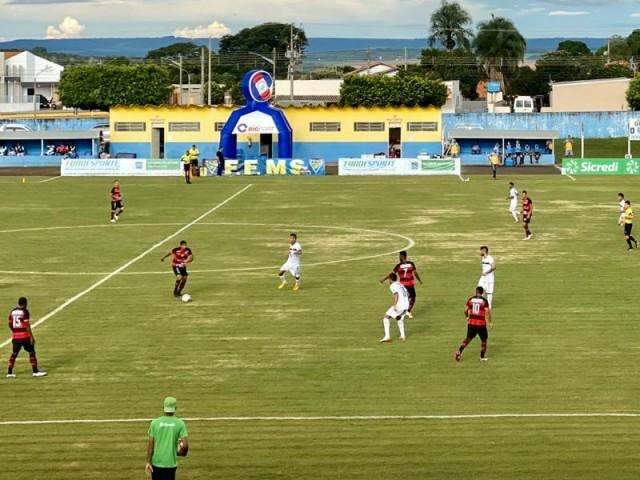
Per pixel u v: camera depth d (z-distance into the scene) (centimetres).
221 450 2412
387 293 4231
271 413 2680
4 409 2736
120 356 3269
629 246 5328
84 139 11725
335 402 2769
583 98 16238
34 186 8956
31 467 2320
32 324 3716
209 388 2911
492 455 2369
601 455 2364
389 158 10144
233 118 10775
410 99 15688
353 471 2283
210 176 9925
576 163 9906
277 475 2264
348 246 5491
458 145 11306
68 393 2877
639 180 9206
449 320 3728
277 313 3878
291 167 10112
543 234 5866
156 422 1962
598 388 2877
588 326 3616
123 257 5166
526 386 2900
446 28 19912
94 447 2444
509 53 19400
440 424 2581
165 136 11438
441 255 5166
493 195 7975
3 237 5894
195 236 5881
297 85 18838
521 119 14375
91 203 7606
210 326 3672
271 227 6247
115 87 16412
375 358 3216
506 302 4028
